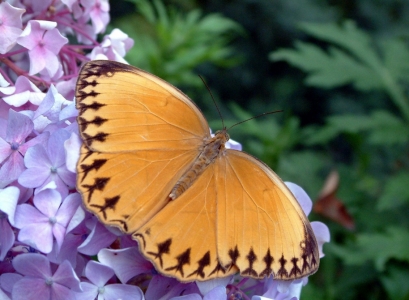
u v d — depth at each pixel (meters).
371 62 0.53
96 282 0.24
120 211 0.24
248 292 0.27
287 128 0.50
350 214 0.43
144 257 0.24
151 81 0.26
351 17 1.01
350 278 0.42
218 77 0.94
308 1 0.99
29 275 0.24
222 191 0.25
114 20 0.79
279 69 0.97
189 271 0.24
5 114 0.29
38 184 0.24
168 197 0.25
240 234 0.25
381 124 0.48
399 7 1.01
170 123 0.26
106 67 0.25
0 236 0.24
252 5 0.96
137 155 0.25
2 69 0.31
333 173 0.42
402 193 0.43
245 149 0.56
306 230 0.25
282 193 0.25
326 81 0.51
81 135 0.24
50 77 0.31
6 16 0.29
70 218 0.24
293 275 0.24
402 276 0.40
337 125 0.49
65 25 0.33
